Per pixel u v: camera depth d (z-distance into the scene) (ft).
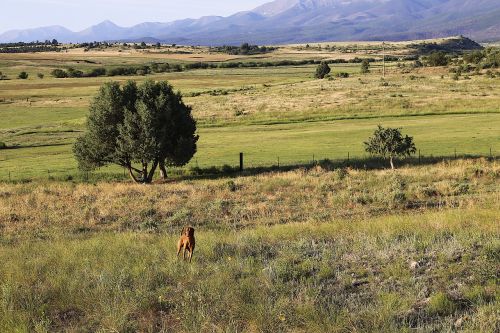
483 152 163.43
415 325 28.58
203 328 28.32
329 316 29.19
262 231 61.11
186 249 43.34
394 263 39.27
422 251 41.86
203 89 494.18
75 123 326.65
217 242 52.01
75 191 116.67
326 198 98.43
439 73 512.63
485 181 110.63
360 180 116.78
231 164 166.30
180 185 120.98
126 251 50.06
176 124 148.66
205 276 38.14
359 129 240.12
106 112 143.13
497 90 356.79
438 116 279.69
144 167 145.18
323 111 314.76
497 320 27.40
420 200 92.63
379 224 59.98
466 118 260.83
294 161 164.86
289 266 38.81
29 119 362.74
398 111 297.94
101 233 75.72
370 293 33.53
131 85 149.89
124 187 121.19
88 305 33.09
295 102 349.41
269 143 212.02
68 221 87.76
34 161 191.83
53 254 49.85
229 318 29.73
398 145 137.80
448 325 27.66
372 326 27.68
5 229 82.17
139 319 30.76
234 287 34.47
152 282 37.06
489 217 61.26
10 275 40.19
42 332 28.73
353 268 38.86
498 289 31.89
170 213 91.35
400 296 32.27
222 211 90.22
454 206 84.58
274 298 32.50
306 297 31.65
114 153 146.00
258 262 41.42
